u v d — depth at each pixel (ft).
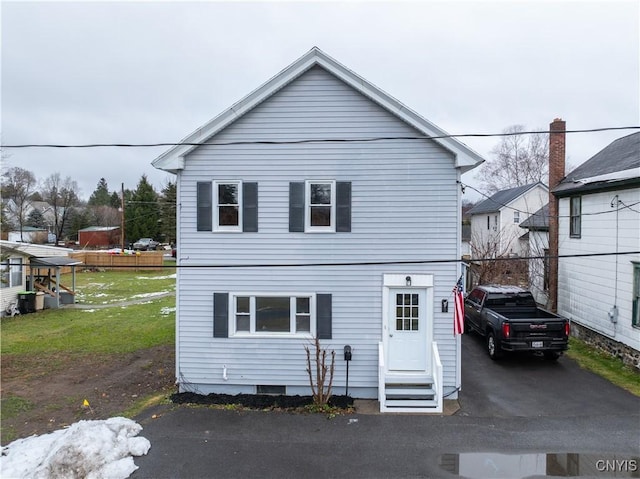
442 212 33.45
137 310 70.85
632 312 39.50
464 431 27.81
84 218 219.20
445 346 33.58
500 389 34.88
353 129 33.96
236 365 34.71
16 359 44.47
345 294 34.12
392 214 33.71
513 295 47.19
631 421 28.86
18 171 195.72
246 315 34.88
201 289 34.73
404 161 33.63
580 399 32.68
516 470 23.21
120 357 45.14
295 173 34.17
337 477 22.68
